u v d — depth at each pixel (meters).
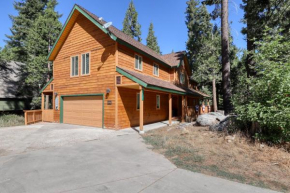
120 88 10.04
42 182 3.49
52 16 16.27
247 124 6.58
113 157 5.08
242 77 6.87
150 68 13.20
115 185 3.35
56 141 7.13
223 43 11.08
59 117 12.87
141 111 8.80
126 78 9.30
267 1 10.80
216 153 5.12
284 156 4.60
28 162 4.66
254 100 5.84
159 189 3.18
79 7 10.88
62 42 12.67
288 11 10.55
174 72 16.11
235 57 19.95
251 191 3.11
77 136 8.06
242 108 6.06
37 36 15.10
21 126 11.26
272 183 3.41
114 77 9.82
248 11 11.67
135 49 11.00
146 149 5.91
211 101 29.31
